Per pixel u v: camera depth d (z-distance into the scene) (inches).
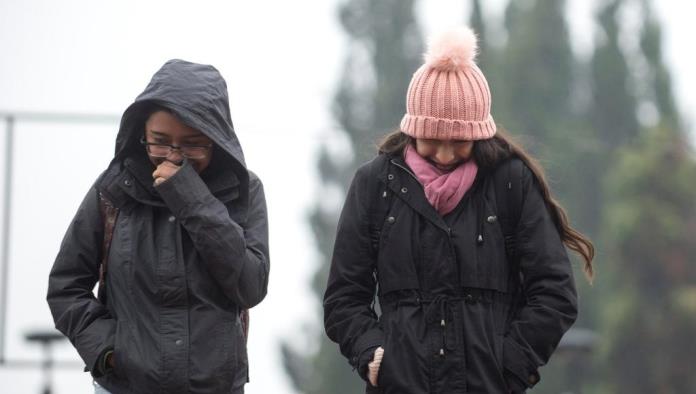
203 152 555.5
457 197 563.5
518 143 583.2
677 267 3447.3
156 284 544.1
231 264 542.0
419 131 563.2
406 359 556.1
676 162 3489.2
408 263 561.9
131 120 553.3
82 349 550.3
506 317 569.3
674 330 3376.0
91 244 561.0
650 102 4591.5
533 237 565.9
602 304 3508.9
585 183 3440.0
